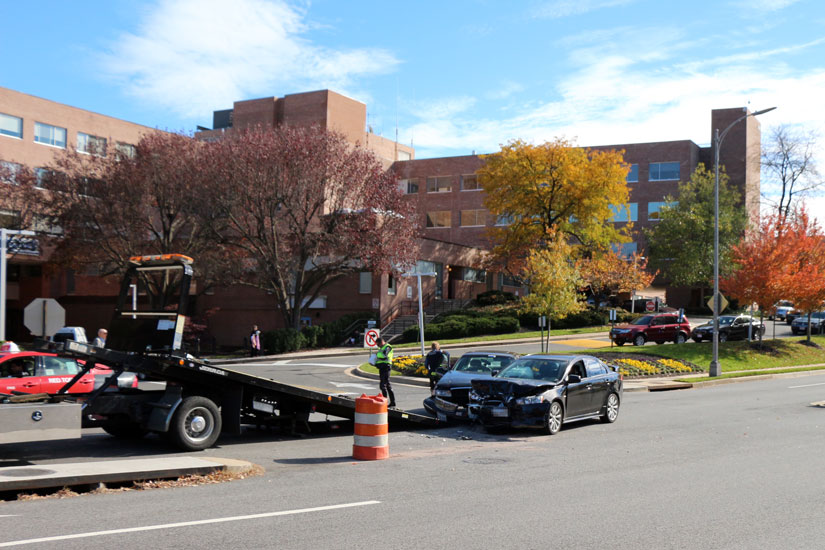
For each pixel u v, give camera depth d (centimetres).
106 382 1112
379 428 1134
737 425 1588
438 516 746
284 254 4231
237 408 1230
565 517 752
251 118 7106
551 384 1467
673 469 1057
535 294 3306
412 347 3875
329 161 4147
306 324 4712
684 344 3597
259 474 980
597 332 4694
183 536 645
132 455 1117
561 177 5197
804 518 759
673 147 6900
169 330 1148
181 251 4284
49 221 4266
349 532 672
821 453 1212
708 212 6247
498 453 1212
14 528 667
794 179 6938
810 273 3666
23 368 1452
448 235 7394
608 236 5344
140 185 4094
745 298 3650
